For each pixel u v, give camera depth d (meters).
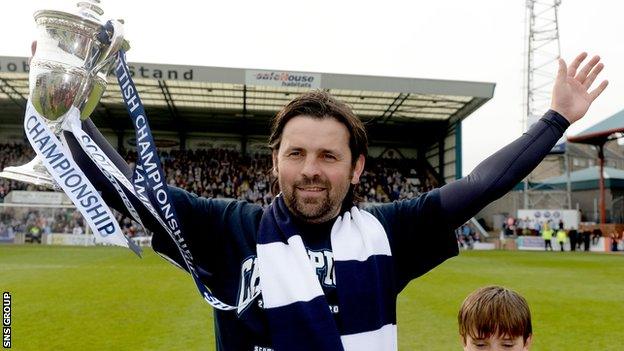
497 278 12.63
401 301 8.76
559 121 1.78
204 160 35.22
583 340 6.16
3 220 26.33
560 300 9.19
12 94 27.36
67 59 1.75
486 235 32.19
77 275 11.76
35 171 1.66
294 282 1.51
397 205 1.81
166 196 1.50
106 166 1.55
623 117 30.44
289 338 1.47
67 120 1.63
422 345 5.77
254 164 35.28
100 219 1.42
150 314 7.21
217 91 26.86
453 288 10.48
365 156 1.73
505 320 2.28
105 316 7.04
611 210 35.94
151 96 27.91
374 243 1.65
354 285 1.55
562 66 1.83
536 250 28.58
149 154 1.49
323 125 1.58
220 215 1.73
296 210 1.61
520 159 1.73
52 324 6.52
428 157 37.25
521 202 36.59
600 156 32.19
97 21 1.77
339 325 1.52
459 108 29.66
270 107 29.80
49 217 26.58
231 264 1.66
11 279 10.93
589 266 16.67
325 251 1.61
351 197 1.75
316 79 25.08
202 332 6.17
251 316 1.55
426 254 1.76
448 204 1.72
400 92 25.69
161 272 12.56
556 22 32.09
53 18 1.76
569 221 29.88
